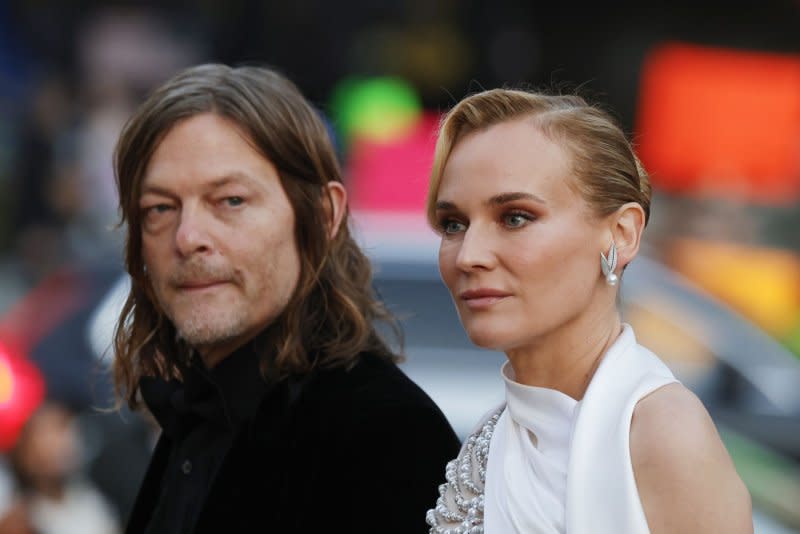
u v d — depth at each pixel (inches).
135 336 355.6
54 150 1501.0
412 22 1481.3
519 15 1472.7
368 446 306.2
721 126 1401.3
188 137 317.4
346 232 344.8
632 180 247.1
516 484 241.8
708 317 827.4
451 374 753.6
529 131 243.1
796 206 1337.4
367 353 330.3
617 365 236.4
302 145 324.8
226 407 322.7
